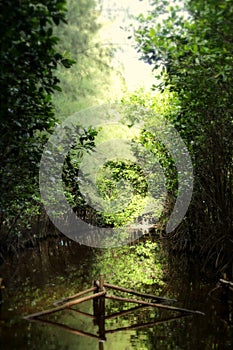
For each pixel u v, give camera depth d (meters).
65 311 6.43
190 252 11.12
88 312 6.39
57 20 5.02
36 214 12.95
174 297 7.09
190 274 8.84
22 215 11.63
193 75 6.49
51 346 5.07
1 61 5.22
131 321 5.99
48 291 7.61
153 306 6.54
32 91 6.07
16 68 5.36
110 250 12.93
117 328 5.71
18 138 6.75
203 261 9.78
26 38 5.31
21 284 8.17
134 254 11.88
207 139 8.45
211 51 5.73
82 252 12.65
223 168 8.41
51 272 9.41
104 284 6.95
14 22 4.82
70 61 5.53
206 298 6.99
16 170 7.88
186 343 5.14
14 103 5.99
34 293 7.46
